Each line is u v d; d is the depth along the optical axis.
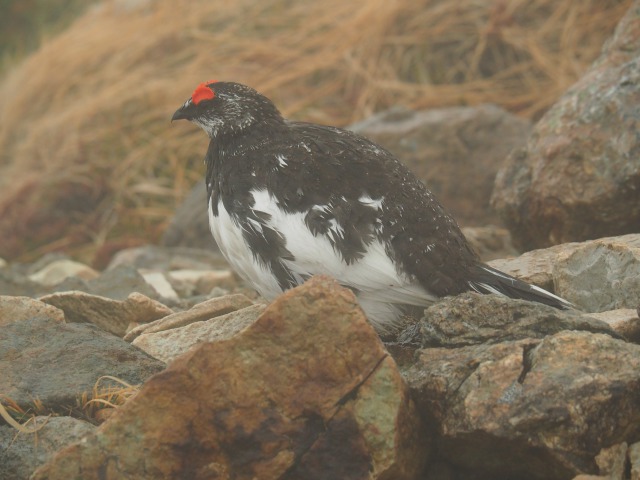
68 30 22.73
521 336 6.37
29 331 7.56
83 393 6.88
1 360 7.22
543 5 17.92
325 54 18.58
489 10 18.20
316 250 7.14
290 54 18.84
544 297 7.09
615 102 9.70
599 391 5.59
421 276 7.12
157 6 21.44
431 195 7.61
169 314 8.85
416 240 7.15
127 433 5.89
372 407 5.86
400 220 7.17
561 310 6.68
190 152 18.16
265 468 5.88
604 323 6.38
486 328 6.45
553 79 16.91
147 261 13.90
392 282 7.12
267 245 7.29
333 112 17.83
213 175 8.03
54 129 19.30
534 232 10.35
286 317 5.97
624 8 17.16
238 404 5.93
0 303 8.11
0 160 20.30
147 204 17.80
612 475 5.52
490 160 13.75
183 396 5.91
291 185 7.30
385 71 17.95
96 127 19.19
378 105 17.70
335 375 5.93
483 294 6.92
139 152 18.31
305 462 5.88
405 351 7.25
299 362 5.96
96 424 6.77
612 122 9.66
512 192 10.40
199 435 5.91
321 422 5.91
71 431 6.45
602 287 7.54
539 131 10.39
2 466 6.39
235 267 7.81
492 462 5.96
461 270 7.21
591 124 9.78
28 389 6.92
